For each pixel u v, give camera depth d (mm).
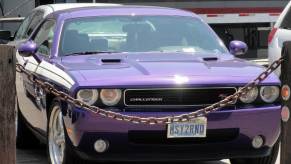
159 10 7531
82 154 5473
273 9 17797
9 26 15984
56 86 5859
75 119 5406
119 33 6953
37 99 6652
